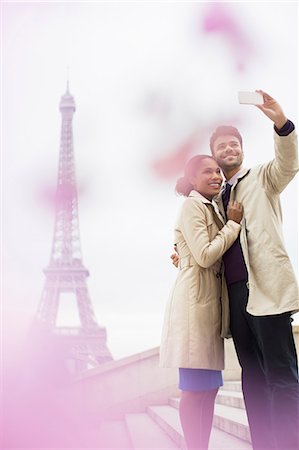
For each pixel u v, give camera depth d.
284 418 2.40
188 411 2.66
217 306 2.81
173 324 2.74
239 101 2.64
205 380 2.68
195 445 2.63
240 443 3.67
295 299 2.50
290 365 2.49
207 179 2.97
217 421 4.60
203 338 2.68
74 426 5.91
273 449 2.65
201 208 2.85
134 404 8.26
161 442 4.61
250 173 2.89
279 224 2.75
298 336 5.55
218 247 2.67
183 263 2.88
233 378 7.82
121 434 6.17
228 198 3.03
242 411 4.81
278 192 2.78
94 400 8.02
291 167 2.65
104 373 8.16
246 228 2.77
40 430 5.40
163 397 8.34
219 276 2.89
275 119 2.60
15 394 5.26
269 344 2.52
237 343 2.79
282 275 2.56
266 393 2.71
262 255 2.63
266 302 2.55
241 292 2.75
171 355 2.67
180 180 3.18
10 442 5.16
